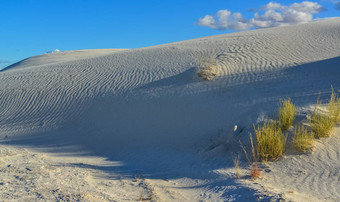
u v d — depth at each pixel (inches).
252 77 552.4
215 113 461.7
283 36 805.9
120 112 546.3
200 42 944.9
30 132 550.3
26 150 423.2
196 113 478.6
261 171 272.4
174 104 522.3
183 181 265.4
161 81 627.2
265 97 464.8
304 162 280.4
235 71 593.6
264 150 298.7
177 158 353.1
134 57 864.9
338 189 218.8
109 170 304.3
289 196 193.6
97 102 602.2
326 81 479.2
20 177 234.1
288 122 342.0
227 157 326.6
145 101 557.3
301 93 451.5
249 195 199.8
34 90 721.6
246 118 413.1
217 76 582.9
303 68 553.9
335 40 716.0
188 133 431.5
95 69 800.9
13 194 185.3
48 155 397.7
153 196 208.2
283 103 405.7
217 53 733.9
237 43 803.4
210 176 271.6
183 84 587.2
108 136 476.4
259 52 684.1
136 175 282.4
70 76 775.7
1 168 269.4
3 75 951.0
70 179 243.0
